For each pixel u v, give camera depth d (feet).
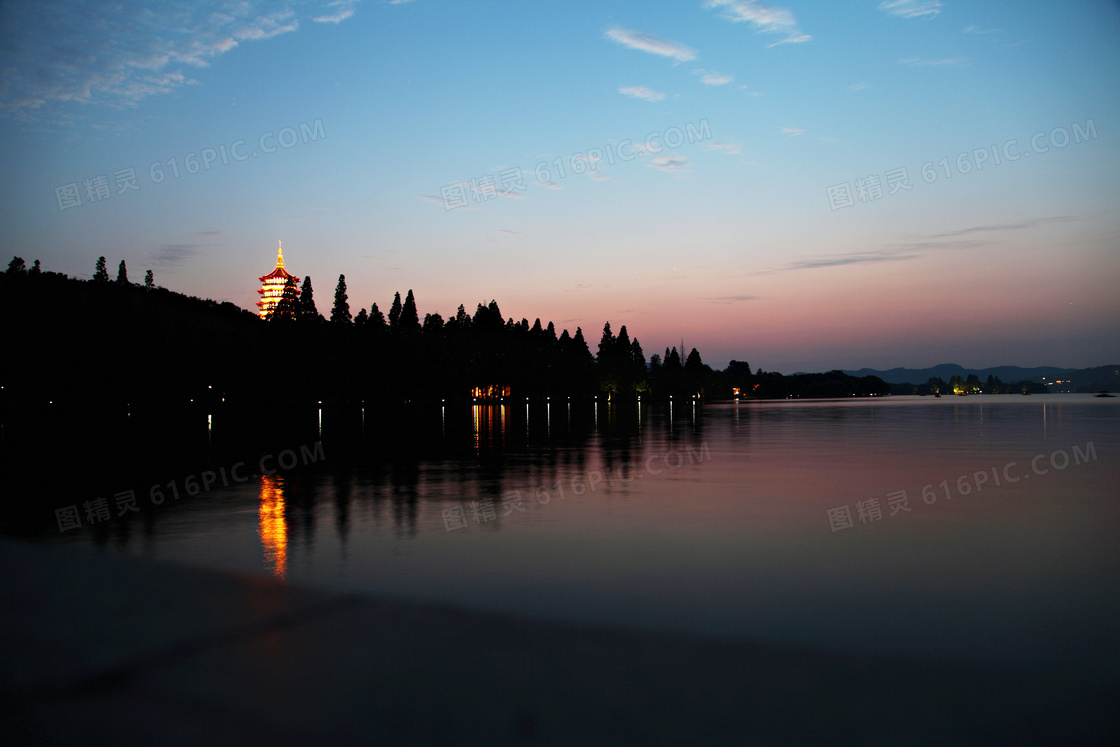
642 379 524.11
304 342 265.13
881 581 23.61
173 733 11.80
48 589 19.65
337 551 28.37
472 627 16.72
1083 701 13.47
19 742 11.56
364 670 14.19
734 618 19.54
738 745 11.33
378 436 104.99
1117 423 134.21
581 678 13.85
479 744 11.30
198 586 20.03
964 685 14.14
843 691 13.48
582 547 29.01
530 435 107.65
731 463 63.41
